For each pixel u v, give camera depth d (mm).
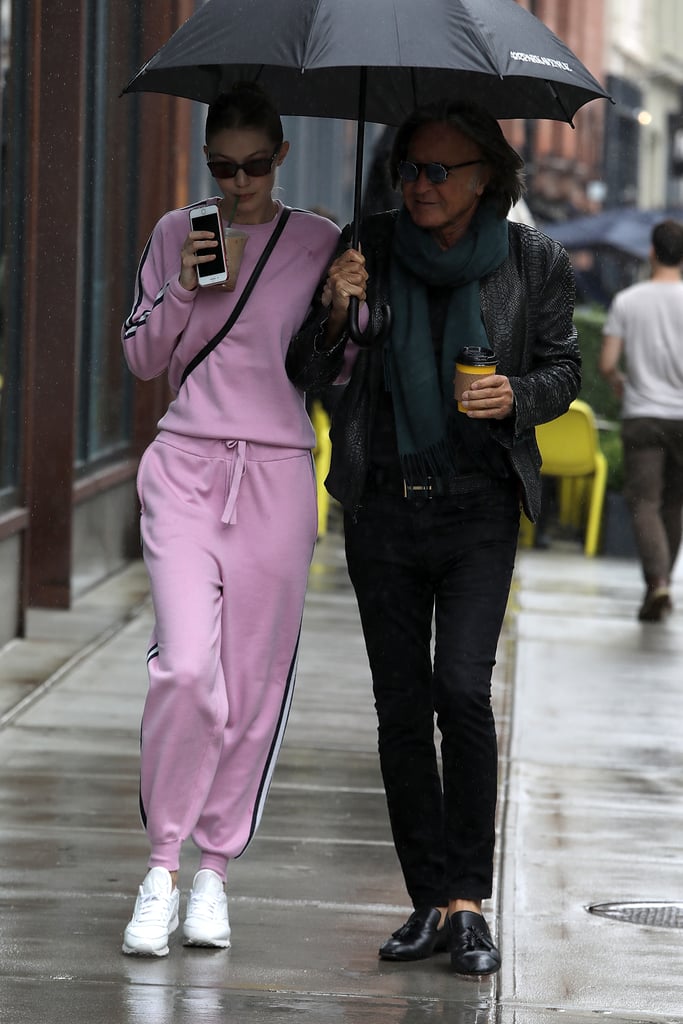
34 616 29203
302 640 28422
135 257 34844
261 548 13469
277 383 13469
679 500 32219
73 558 30328
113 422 34125
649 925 15008
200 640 13141
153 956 13469
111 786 19125
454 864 13469
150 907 13492
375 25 12664
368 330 13234
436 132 12922
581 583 36375
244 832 13922
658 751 21922
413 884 13883
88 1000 12398
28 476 26719
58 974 12977
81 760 20219
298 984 12969
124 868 16062
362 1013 12359
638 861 17062
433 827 13836
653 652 28812
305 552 13641
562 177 89375
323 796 19109
